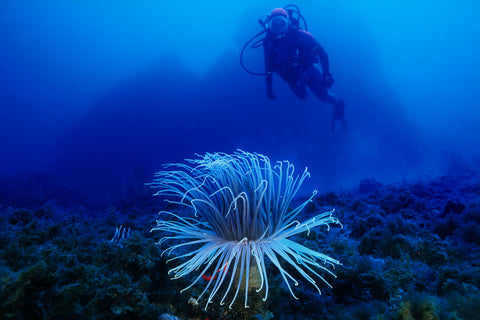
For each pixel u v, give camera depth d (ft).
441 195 25.95
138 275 9.12
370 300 9.91
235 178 9.54
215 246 8.64
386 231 13.79
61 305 7.07
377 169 66.44
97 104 98.07
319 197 26.02
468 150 67.15
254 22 103.60
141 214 23.59
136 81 100.01
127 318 7.98
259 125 92.73
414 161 66.69
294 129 88.48
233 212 9.00
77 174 80.89
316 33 102.22
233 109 95.30
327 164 71.61
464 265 11.23
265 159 9.95
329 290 10.49
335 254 12.05
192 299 9.00
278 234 9.27
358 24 101.24
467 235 14.78
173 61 105.60
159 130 92.84
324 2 103.40
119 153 87.20
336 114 48.65
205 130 93.71
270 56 37.42
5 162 112.37
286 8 37.76
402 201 22.30
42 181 55.42
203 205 9.83
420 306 7.98
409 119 91.71
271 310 9.20
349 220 19.81
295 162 76.28
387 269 11.30
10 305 6.29
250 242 8.66
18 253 7.52
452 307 8.43
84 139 90.53
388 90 96.73
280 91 94.07
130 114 94.27
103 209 39.04
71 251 10.42
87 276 8.14
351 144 79.30
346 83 96.73
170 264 9.53
